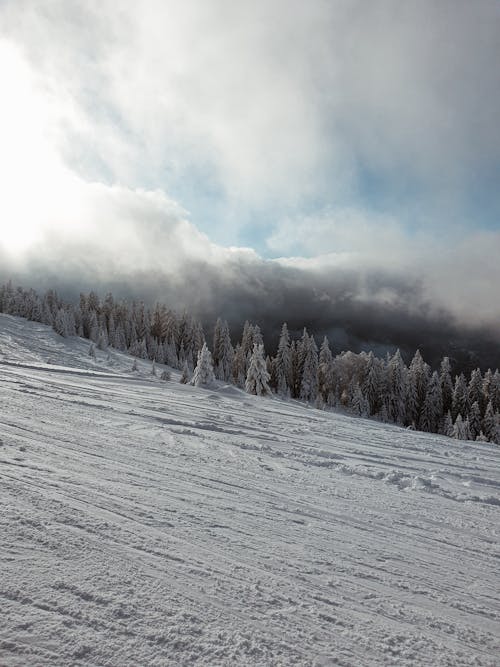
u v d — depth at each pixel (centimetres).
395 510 627
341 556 436
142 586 316
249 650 262
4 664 218
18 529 370
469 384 5781
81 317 8269
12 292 8956
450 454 1251
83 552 352
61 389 1581
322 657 268
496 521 626
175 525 446
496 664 287
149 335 8175
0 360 2656
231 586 339
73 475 566
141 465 683
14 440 729
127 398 1605
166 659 242
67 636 246
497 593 396
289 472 780
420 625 324
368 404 5759
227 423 1327
